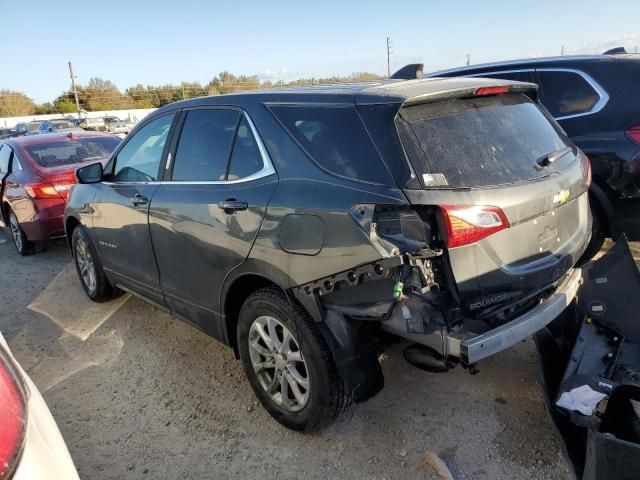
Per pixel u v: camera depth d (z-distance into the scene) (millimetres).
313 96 2791
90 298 5137
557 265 2713
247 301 3018
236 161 3096
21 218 6793
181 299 3598
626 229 4523
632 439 2197
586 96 4750
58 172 6656
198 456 2910
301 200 2613
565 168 2896
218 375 3703
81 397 3553
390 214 2318
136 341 4301
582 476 2312
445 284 2334
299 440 2969
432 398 3234
